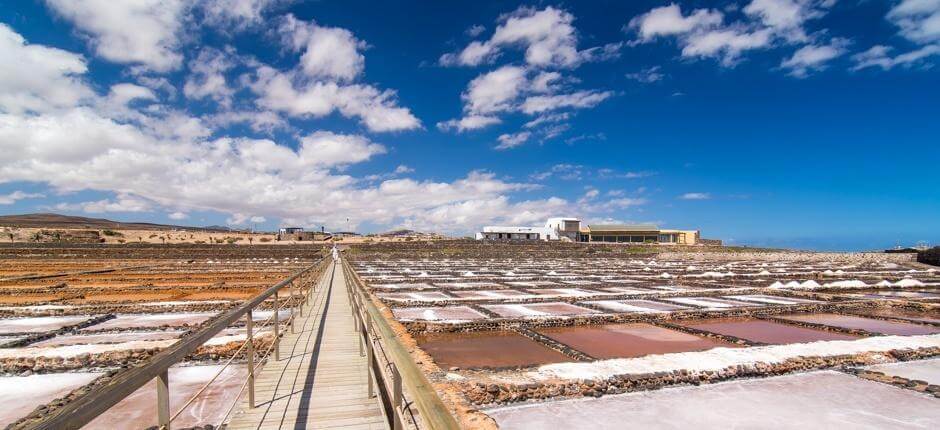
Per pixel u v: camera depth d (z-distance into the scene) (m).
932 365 8.92
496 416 6.51
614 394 7.34
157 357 2.74
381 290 21.56
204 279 27.84
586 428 6.14
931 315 16.47
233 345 9.37
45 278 26.81
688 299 19.36
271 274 31.09
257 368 6.54
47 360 8.47
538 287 23.47
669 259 58.88
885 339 10.18
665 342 11.87
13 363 8.34
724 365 8.22
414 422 3.38
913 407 6.89
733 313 15.80
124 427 5.94
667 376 7.79
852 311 17.25
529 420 6.38
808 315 16.41
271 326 11.02
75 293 20.45
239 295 20.27
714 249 67.19
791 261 54.00
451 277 28.72
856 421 6.41
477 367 9.37
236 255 50.91
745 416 6.55
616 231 82.12
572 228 80.94
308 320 11.38
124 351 8.88
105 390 2.06
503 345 11.46
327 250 53.78
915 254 51.09
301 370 6.83
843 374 8.31
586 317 14.20
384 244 62.66
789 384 7.81
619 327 13.77
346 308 13.41
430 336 12.46
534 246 64.12
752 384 7.81
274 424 4.86
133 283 25.30
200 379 7.88
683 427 6.20
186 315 14.70
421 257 55.25
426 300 17.78
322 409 5.26
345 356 7.66
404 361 2.68
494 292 21.42
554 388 7.24
